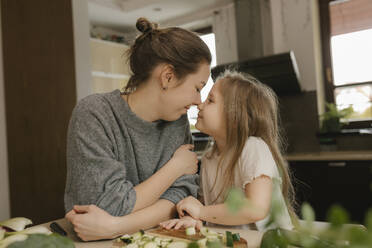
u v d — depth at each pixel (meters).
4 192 2.58
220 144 1.14
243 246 0.64
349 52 2.95
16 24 2.60
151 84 0.93
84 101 0.96
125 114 0.96
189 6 3.65
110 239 0.80
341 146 2.86
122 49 4.23
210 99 1.12
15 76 2.60
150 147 1.02
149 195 0.90
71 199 0.90
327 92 3.07
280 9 2.97
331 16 3.02
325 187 2.43
